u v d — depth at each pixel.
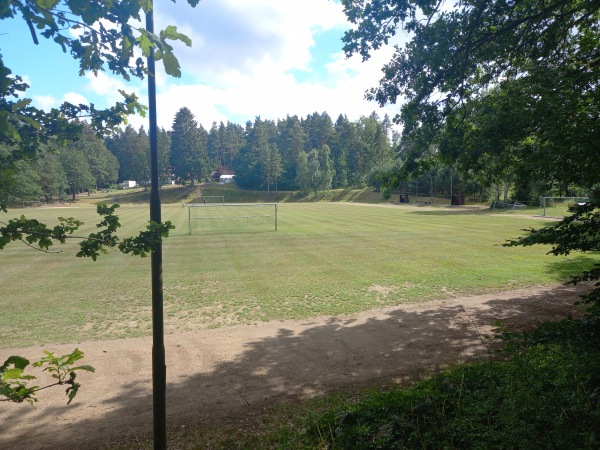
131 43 2.17
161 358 4.02
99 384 6.80
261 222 35.69
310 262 17.12
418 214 43.41
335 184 104.19
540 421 3.71
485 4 7.69
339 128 112.69
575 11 7.72
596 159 4.98
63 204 78.12
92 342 8.69
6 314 10.55
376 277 14.19
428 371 6.93
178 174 104.19
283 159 109.25
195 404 6.07
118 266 16.78
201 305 11.29
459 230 27.16
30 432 5.43
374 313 10.38
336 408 5.45
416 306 10.88
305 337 8.81
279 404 5.99
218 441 5.08
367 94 9.06
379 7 8.02
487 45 8.58
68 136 2.84
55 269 16.28
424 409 4.69
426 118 8.54
